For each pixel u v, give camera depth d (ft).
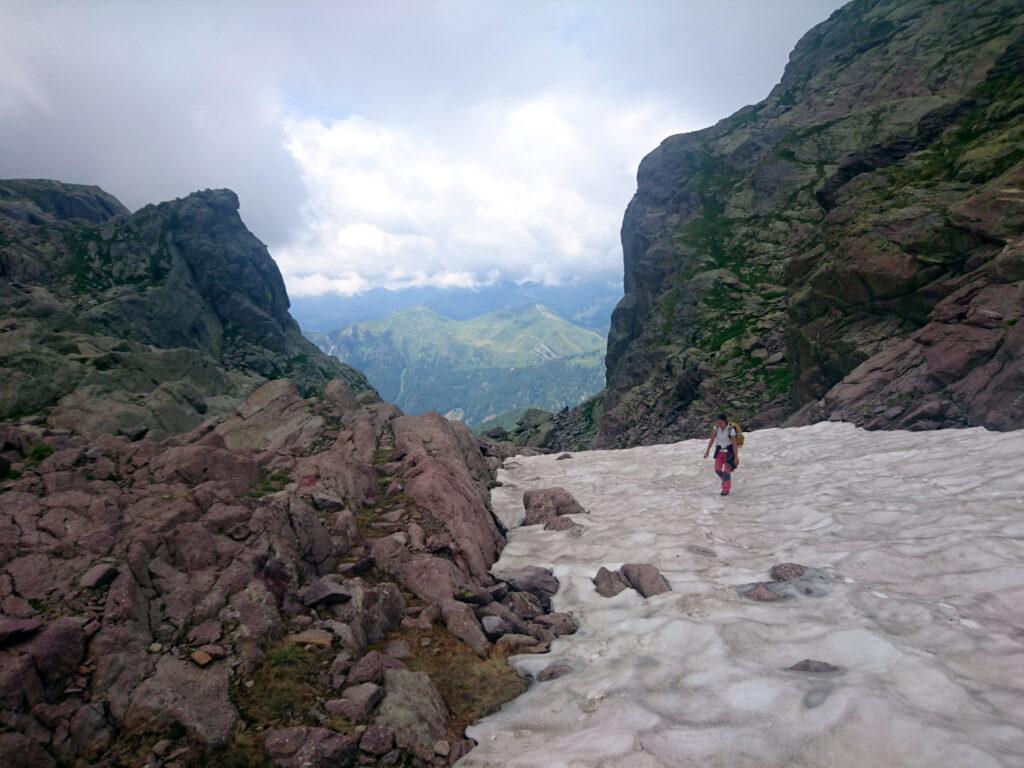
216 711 17.22
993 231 68.90
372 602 24.73
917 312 79.30
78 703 16.26
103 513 25.08
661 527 41.11
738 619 23.76
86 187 332.80
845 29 324.60
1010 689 16.16
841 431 65.57
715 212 246.88
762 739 14.79
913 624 21.20
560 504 49.39
